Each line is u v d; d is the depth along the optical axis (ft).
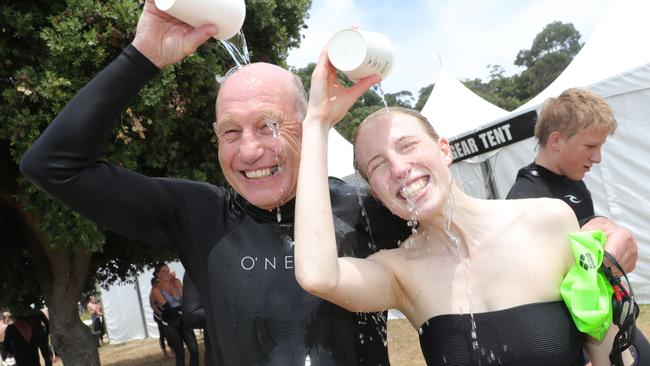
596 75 19.97
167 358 33.47
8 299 24.22
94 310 43.78
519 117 19.21
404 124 4.56
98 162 4.90
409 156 4.46
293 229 5.00
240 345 4.75
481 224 4.73
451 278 4.69
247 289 4.81
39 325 28.84
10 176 19.20
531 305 4.41
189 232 5.24
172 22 4.77
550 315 4.38
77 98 4.72
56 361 41.50
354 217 5.29
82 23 15.35
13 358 28.19
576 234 4.47
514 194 6.89
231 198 5.40
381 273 4.73
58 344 20.59
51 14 16.29
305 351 4.57
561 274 4.58
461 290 4.62
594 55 21.16
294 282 4.77
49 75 14.94
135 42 4.78
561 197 6.74
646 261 19.67
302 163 4.49
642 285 20.11
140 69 4.77
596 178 20.49
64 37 14.87
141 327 47.44
